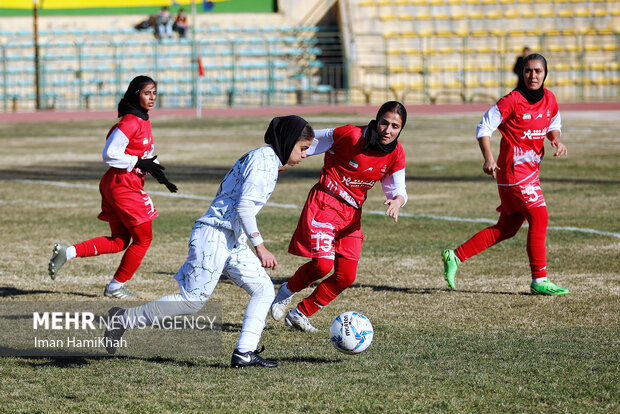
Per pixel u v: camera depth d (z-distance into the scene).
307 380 11.12
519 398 10.40
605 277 17.42
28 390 10.75
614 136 51.22
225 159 41.50
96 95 80.88
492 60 84.62
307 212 13.12
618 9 87.62
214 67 82.38
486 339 13.14
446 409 10.03
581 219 24.16
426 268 18.56
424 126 59.91
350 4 87.38
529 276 17.78
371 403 10.23
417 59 84.50
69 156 43.56
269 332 13.71
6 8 90.88
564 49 84.56
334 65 84.62
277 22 89.62
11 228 23.52
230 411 9.98
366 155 12.66
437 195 29.56
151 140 15.39
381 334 13.48
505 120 16.17
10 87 84.69
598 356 12.16
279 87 84.56
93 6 91.88
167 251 20.42
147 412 9.96
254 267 11.56
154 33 86.88
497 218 24.86
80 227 23.70
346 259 13.30
